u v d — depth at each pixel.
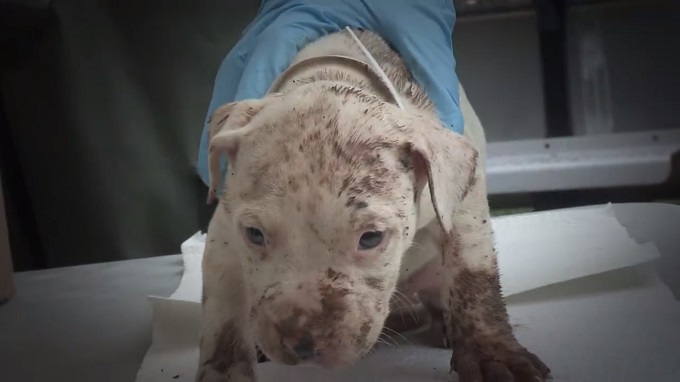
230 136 1.27
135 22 2.59
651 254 1.89
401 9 1.70
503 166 3.01
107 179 2.61
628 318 1.64
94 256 2.67
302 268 1.17
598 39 2.98
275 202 1.17
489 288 1.43
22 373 1.63
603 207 2.45
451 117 1.54
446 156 1.28
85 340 1.80
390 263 1.23
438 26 1.76
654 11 2.92
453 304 1.44
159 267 2.29
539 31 2.98
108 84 2.56
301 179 1.17
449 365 1.51
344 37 1.60
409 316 1.70
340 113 1.24
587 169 2.93
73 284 2.21
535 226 2.29
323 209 1.16
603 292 1.81
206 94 2.69
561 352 1.50
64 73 2.49
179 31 2.64
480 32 3.04
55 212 2.65
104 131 2.58
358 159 1.19
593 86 3.02
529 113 3.09
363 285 1.20
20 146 2.60
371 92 1.39
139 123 2.63
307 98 1.29
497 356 1.39
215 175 1.31
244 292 1.39
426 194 1.35
